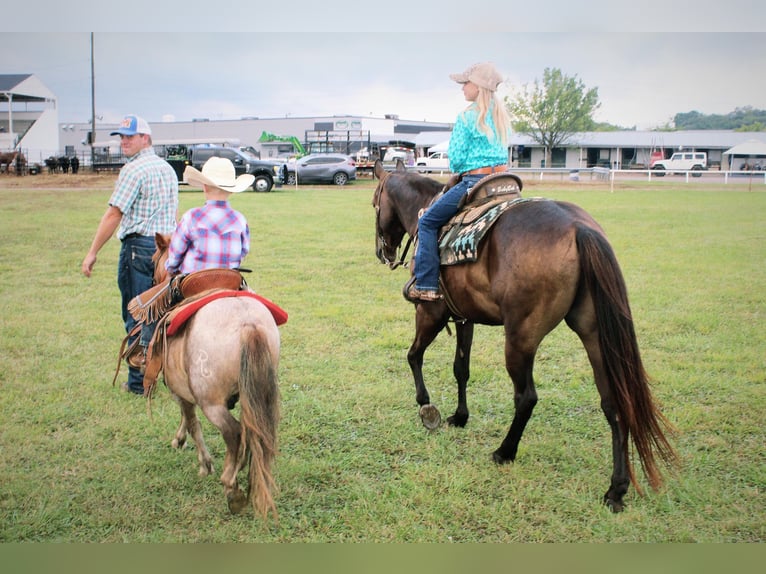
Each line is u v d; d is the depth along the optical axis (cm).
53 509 381
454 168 441
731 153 4675
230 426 342
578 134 5400
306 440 472
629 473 371
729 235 1429
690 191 2711
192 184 407
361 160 3831
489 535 356
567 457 439
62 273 1042
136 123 525
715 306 822
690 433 471
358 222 1683
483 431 484
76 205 2069
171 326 354
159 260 450
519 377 396
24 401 537
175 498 397
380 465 432
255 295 374
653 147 5225
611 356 346
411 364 495
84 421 505
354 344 693
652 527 358
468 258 407
